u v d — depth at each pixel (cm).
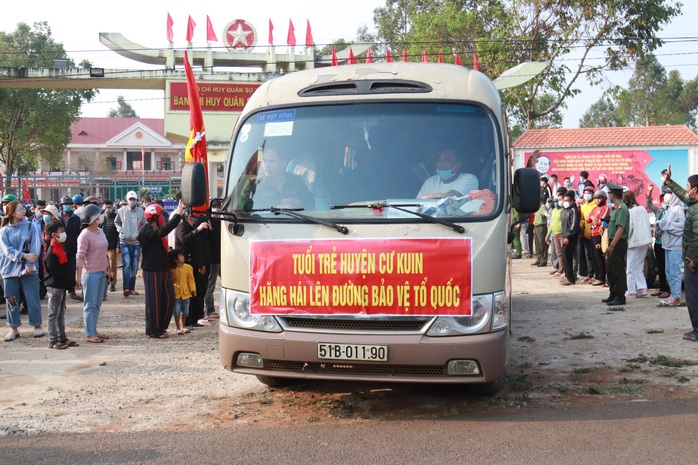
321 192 587
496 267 562
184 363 831
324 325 569
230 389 712
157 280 983
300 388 709
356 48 2941
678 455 486
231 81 2694
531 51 2955
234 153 635
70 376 774
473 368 552
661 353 816
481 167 586
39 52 5100
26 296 1011
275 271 575
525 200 584
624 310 1121
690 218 863
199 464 496
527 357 820
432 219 557
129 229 1445
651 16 2850
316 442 538
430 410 621
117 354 885
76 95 4991
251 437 555
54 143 4988
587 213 1498
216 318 1141
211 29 2745
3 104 4550
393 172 586
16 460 514
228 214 595
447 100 610
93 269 960
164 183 3172
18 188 2928
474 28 3173
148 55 2728
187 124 2705
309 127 619
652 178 2516
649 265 1337
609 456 488
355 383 722
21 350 917
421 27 3328
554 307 1184
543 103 3644
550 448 508
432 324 552
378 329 561
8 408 653
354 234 562
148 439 557
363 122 610
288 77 666
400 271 554
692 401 622
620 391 662
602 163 2552
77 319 1181
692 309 871
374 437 547
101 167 7988
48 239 962
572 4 2909
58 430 587
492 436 540
